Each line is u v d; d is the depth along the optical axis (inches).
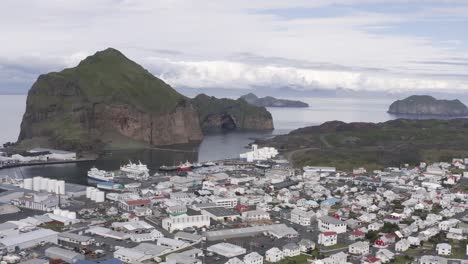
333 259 6904.5
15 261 6835.6
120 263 6624.0
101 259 7012.8
